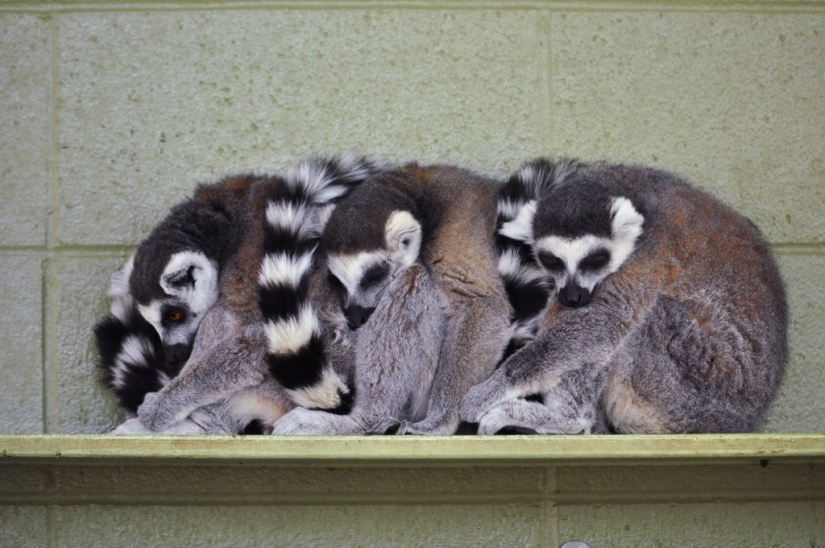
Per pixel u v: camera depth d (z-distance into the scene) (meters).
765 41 2.85
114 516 2.68
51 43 2.83
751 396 2.51
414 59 2.85
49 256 2.75
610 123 2.84
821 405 2.71
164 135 2.80
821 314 2.77
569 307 2.44
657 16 2.87
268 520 2.69
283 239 2.53
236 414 2.51
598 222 2.45
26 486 2.68
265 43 2.84
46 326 2.73
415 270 2.52
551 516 2.71
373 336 2.48
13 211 2.77
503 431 2.38
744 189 2.81
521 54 2.85
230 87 2.82
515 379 2.38
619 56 2.86
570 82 2.85
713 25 2.86
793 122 2.85
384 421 2.42
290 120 2.82
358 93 2.83
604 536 2.71
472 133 2.83
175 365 2.55
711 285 2.50
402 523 2.70
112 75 2.82
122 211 2.77
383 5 2.86
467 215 2.59
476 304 2.49
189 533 2.68
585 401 2.39
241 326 2.54
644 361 2.44
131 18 2.84
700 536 2.71
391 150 2.81
